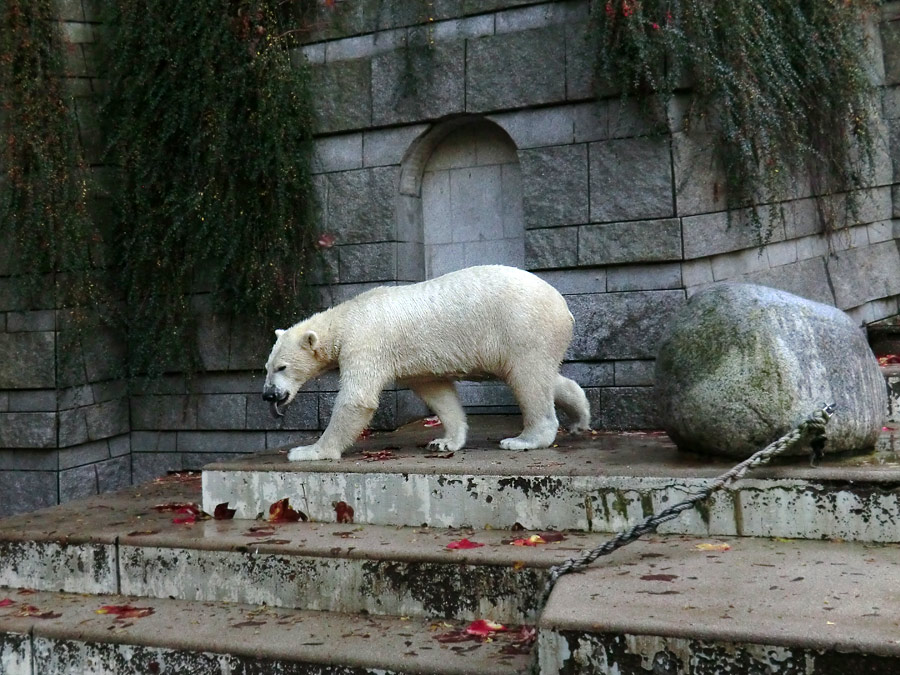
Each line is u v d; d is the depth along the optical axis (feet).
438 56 19.83
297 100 20.44
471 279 14.58
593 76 18.03
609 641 8.18
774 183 17.71
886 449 12.57
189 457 21.89
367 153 20.62
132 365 21.67
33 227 20.21
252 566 12.30
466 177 20.89
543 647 8.43
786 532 11.12
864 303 20.81
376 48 20.43
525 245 19.12
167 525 14.08
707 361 11.93
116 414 22.03
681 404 12.09
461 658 9.77
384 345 14.53
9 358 20.90
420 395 15.53
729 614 8.21
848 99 19.25
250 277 20.03
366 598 11.60
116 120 21.30
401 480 13.15
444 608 11.18
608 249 18.21
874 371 12.23
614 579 9.62
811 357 11.59
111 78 21.20
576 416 16.55
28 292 20.49
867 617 7.95
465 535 12.28
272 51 20.22
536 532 12.30
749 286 12.48
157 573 12.94
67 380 20.77
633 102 17.85
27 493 21.20
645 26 17.31
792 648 7.59
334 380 20.44
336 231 20.86
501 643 10.20
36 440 20.72
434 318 14.46
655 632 8.02
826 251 20.11
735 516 11.36
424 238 21.43
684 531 11.66
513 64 19.04
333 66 20.81
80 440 21.15
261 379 21.06
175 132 20.81
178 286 20.88
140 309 21.35
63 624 11.89
